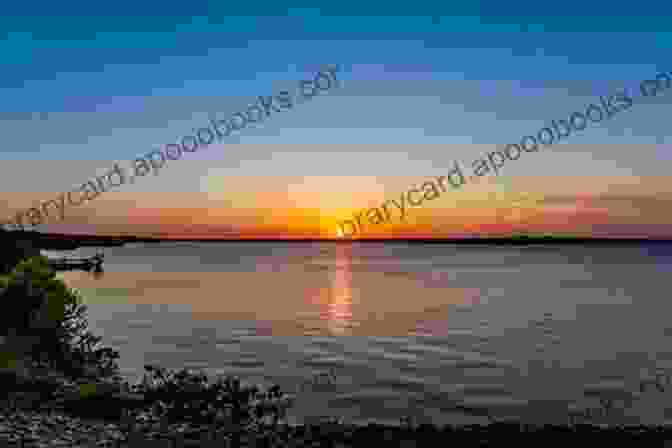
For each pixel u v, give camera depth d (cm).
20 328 2023
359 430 1325
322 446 1196
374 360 2703
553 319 4353
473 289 7406
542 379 2328
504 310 4966
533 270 12862
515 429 1386
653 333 3638
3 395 1334
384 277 10156
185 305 5159
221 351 2881
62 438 1041
